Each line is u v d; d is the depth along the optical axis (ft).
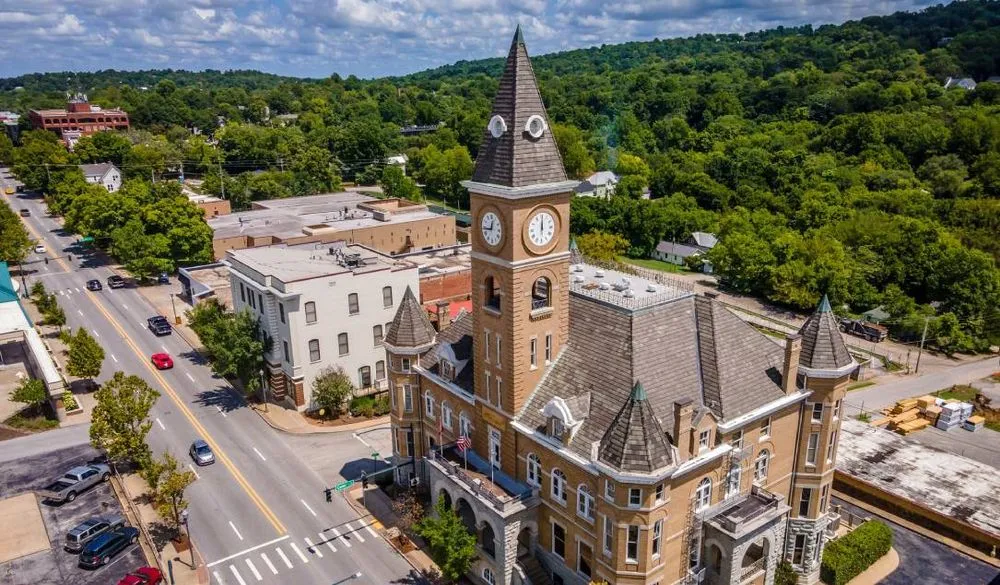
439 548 151.74
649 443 124.57
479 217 150.92
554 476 147.74
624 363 144.66
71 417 241.96
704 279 439.22
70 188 511.81
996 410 257.34
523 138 140.67
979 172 497.46
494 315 153.58
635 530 130.31
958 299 343.05
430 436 192.65
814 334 159.12
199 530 180.24
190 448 221.05
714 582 144.25
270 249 288.30
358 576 164.04
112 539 167.22
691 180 573.74
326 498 193.88
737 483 148.77
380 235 400.26
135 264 383.65
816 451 161.99
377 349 260.21
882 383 286.05
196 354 299.79
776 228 450.71
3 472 205.46
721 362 150.82
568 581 148.66
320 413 245.45
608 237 429.38
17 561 165.17
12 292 311.88
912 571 167.43
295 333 237.04
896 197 460.55
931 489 191.93
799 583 164.45
